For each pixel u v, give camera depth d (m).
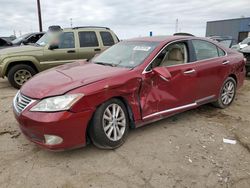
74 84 3.29
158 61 4.11
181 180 3.00
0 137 4.00
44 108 3.10
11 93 6.79
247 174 3.14
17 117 3.33
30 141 3.54
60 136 3.12
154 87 3.94
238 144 3.88
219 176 3.08
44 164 3.28
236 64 5.45
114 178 3.01
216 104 5.35
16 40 12.77
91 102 3.25
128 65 4.03
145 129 4.32
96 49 7.94
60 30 7.67
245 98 6.40
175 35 4.91
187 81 4.39
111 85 3.42
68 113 3.10
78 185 2.89
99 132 3.39
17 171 3.13
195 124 4.57
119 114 3.66
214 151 3.66
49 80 3.55
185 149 3.69
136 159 3.40
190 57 4.57
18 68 7.13
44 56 7.28
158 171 3.15
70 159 3.39
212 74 4.87
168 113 4.21
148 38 4.74
